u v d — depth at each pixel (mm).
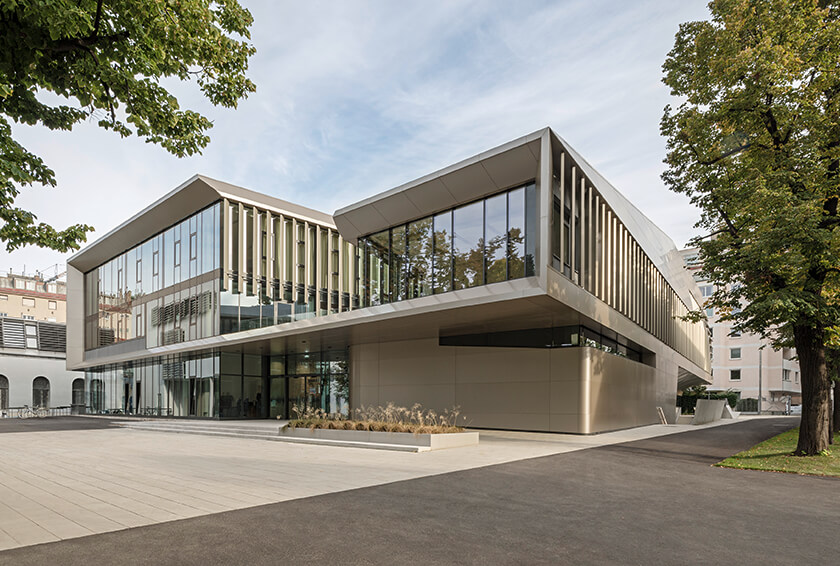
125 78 7117
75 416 43906
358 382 28484
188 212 32531
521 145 18141
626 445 17109
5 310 65125
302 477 10922
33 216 10016
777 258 14086
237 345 28766
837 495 9242
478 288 20141
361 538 6348
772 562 5609
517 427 22547
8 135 8438
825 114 14422
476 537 6422
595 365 22000
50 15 5500
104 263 44438
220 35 8211
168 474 11523
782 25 14398
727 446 16891
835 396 24359
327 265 34438
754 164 15586
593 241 21375
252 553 5742
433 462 13109
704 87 16219
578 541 6285
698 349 50312
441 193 21625
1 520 7316
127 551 5809
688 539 6418
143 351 35656
